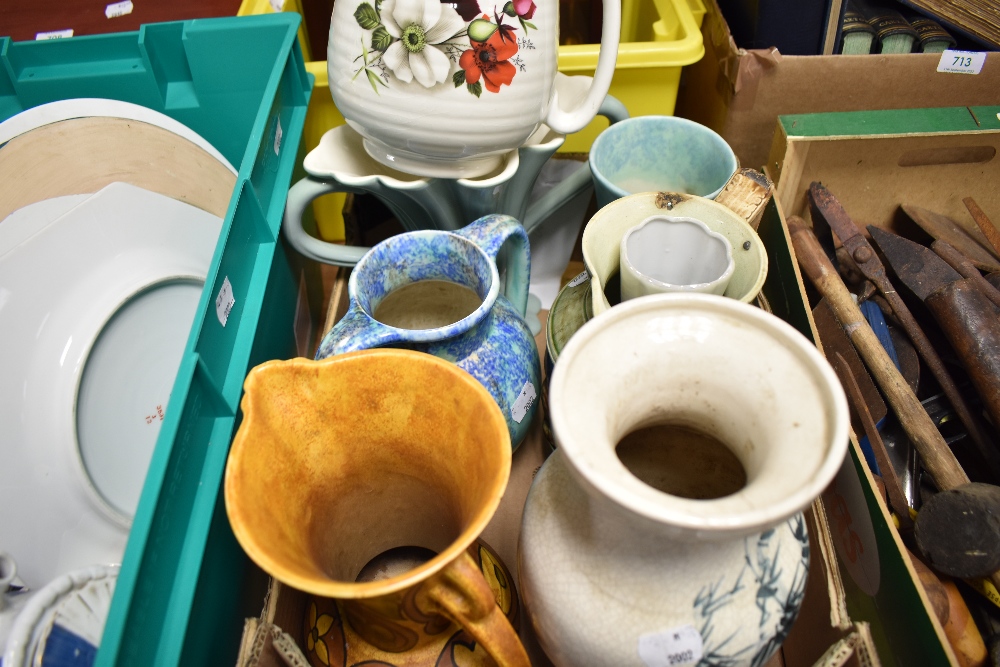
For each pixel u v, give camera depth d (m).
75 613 0.44
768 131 0.85
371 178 0.64
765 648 0.40
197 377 0.47
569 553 0.41
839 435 0.32
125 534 0.60
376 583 0.32
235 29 0.77
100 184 0.68
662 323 0.40
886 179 0.81
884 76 0.80
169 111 0.83
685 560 0.38
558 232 0.81
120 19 0.91
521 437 0.60
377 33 0.52
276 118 0.69
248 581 0.55
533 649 0.54
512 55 0.53
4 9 0.92
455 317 0.61
